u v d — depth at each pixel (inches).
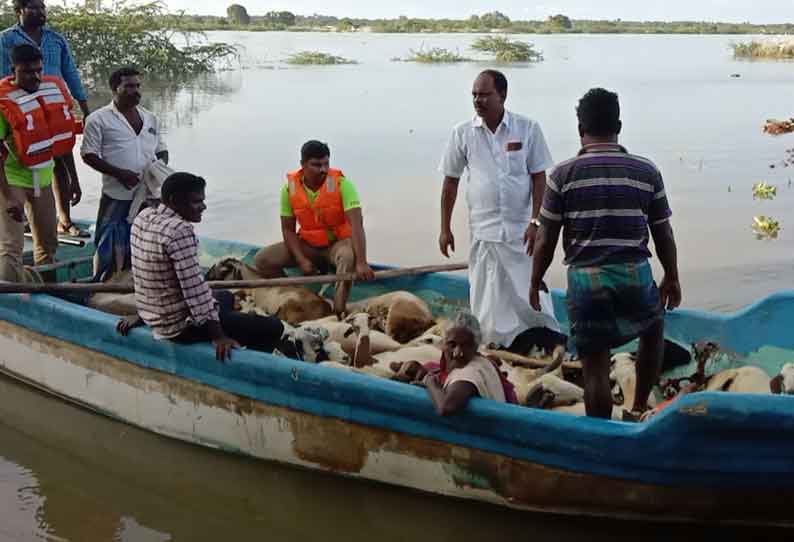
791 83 1059.3
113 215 251.4
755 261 327.0
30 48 239.3
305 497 193.8
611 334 171.2
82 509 189.3
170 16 1109.7
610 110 171.2
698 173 484.4
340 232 254.7
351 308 249.4
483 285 229.3
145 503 192.4
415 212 399.9
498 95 220.8
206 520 186.2
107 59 960.3
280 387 193.9
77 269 271.1
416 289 256.2
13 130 238.5
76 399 233.5
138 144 251.3
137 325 213.5
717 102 834.8
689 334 219.6
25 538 177.2
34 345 237.6
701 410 156.9
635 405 186.7
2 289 224.1
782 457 159.8
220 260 265.4
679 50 2041.1
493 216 224.8
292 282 236.5
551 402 194.5
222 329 205.6
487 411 172.6
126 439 219.1
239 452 206.4
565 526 177.3
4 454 211.8
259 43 2062.0
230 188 441.7
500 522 181.5
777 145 574.2
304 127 646.5
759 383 188.1
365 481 192.7
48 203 255.8
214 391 203.8
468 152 227.8
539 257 176.1
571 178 169.6
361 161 513.7
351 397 185.9
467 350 179.3
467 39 2539.4
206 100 817.5
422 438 182.2
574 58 1646.2
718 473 163.5
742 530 170.9
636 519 172.9
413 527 183.5
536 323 229.5
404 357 209.8
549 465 172.2
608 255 168.7
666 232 174.6
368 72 1202.0
